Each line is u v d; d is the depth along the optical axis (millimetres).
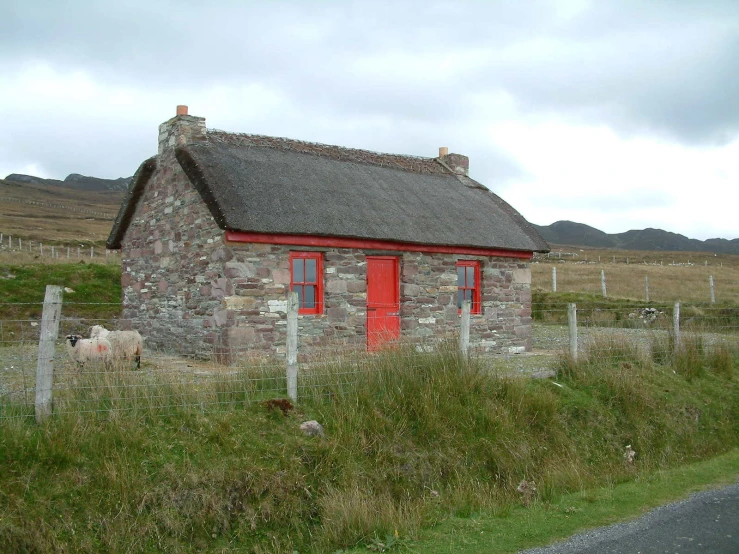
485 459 9297
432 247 15930
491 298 17359
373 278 15406
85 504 6793
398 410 9430
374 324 15305
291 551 7109
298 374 9695
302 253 14375
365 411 9234
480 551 6730
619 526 7363
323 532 7289
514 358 14523
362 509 7410
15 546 6211
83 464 7129
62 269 23203
